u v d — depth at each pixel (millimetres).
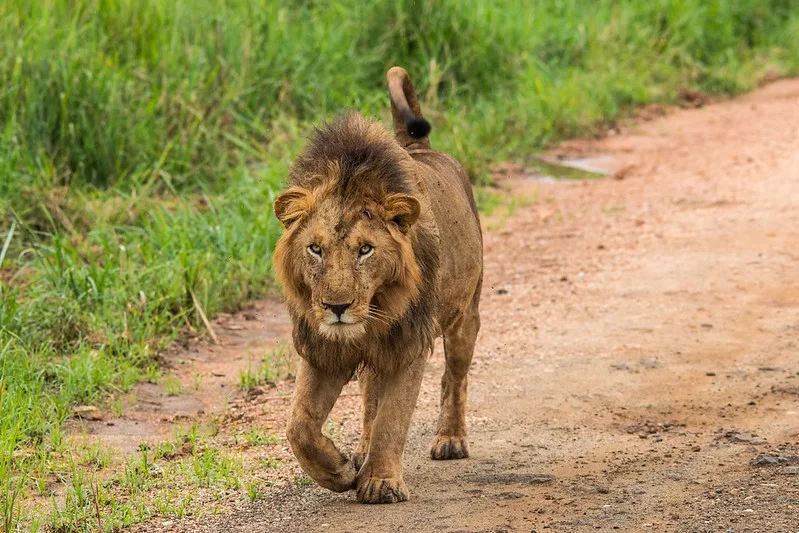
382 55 23266
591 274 15219
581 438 9469
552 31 28172
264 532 7539
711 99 28344
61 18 19281
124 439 9781
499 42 25688
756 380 10812
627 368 11383
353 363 7766
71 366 11023
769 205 18516
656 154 22984
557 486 8242
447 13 24328
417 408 10461
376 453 7977
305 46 21859
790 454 8680
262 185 16781
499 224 18000
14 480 8602
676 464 8648
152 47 19453
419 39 23578
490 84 24484
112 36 19609
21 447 9312
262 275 14641
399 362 7801
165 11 20719
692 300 13750
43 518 7918
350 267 7168
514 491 8141
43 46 17781
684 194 19656
